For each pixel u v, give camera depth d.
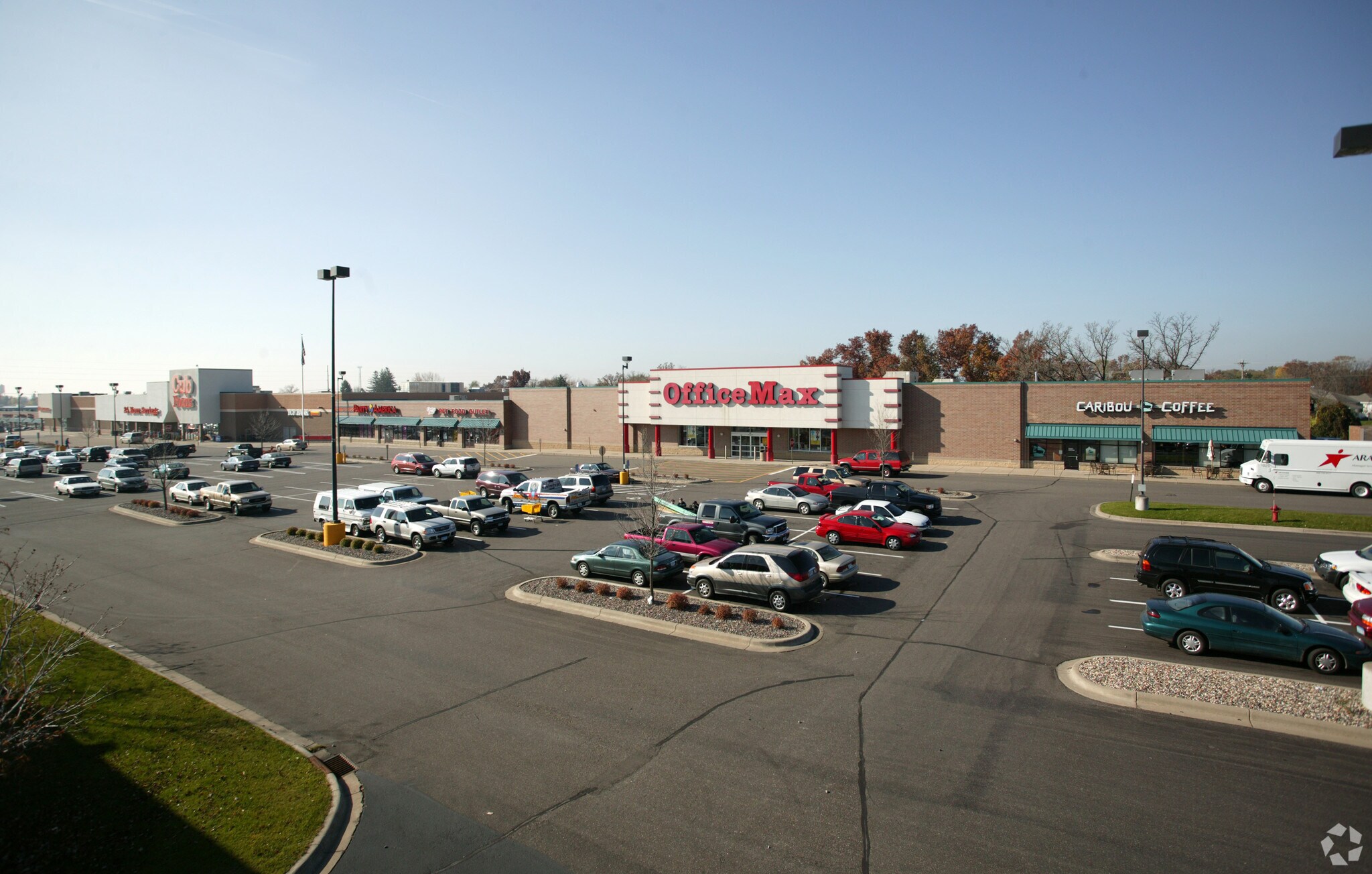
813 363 97.88
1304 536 26.97
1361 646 14.05
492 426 75.94
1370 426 51.72
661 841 9.16
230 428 95.00
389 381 178.25
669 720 12.74
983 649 16.17
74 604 20.84
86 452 70.81
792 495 35.25
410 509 29.16
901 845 8.93
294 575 24.38
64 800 10.13
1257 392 43.62
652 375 62.53
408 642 17.27
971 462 51.72
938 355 90.75
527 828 9.52
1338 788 10.09
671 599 19.36
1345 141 9.89
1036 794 10.07
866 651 16.23
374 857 8.93
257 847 9.09
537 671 15.25
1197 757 11.04
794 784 10.48
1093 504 35.12
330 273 28.19
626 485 47.44
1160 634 15.77
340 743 12.09
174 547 29.39
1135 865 8.45
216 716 12.98
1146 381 46.31
